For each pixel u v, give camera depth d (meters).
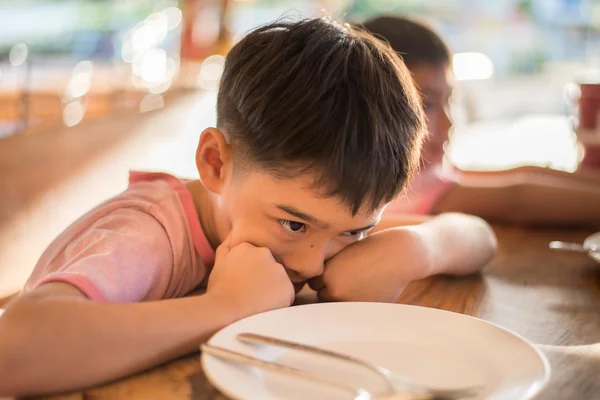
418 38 1.58
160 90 6.23
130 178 1.01
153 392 0.61
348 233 0.88
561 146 3.97
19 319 0.61
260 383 0.57
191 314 0.68
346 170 0.73
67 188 2.61
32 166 3.10
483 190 1.62
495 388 0.58
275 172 0.75
